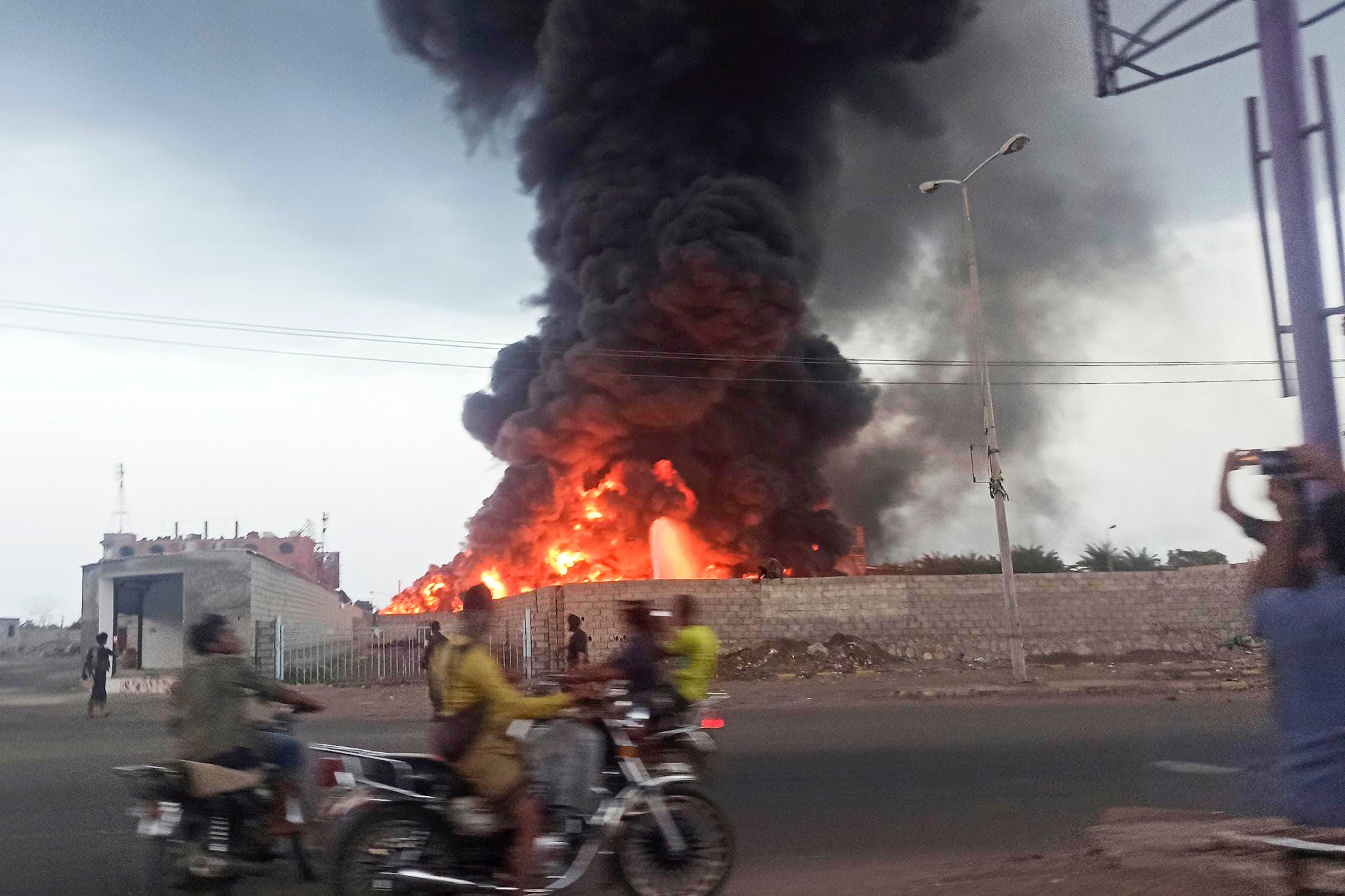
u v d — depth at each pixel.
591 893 6.70
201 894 6.40
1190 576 30.59
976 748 12.78
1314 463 5.04
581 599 28.08
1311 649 4.96
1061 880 6.17
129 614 34.41
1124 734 13.87
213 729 6.43
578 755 6.21
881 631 29.45
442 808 5.67
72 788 10.76
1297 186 6.13
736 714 17.98
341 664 28.67
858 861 7.30
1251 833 6.31
